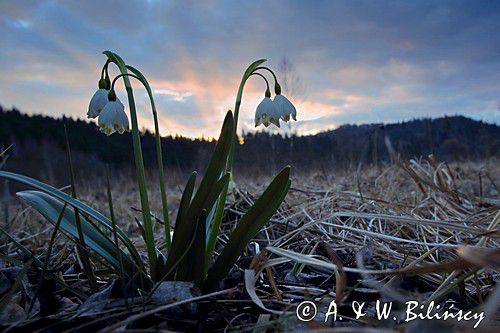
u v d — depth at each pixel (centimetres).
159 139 27
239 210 49
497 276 27
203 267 25
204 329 21
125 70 26
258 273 24
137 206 83
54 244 40
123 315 20
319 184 82
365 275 24
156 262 26
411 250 33
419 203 49
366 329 14
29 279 25
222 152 25
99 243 26
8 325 20
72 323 20
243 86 28
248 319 22
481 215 41
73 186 27
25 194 27
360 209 45
